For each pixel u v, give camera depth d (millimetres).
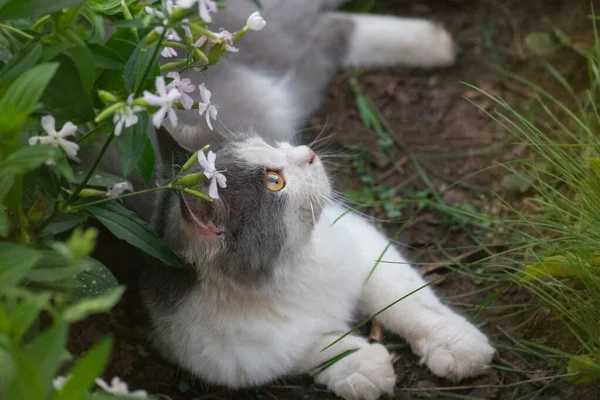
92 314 1324
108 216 1159
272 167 1240
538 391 1241
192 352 1266
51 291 1144
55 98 1115
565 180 1325
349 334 1300
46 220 1149
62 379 1050
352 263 1307
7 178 1061
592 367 1211
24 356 980
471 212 1411
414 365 1291
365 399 1258
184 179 1142
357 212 1409
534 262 1286
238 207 1224
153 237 1171
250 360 1268
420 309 1297
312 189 1253
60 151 1094
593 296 1249
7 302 1043
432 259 1388
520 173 1430
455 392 1265
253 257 1235
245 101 1408
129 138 1093
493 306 1331
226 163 1231
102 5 1155
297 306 1282
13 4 1079
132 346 1311
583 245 1253
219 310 1257
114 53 1136
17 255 1027
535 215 1369
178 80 1136
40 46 1104
